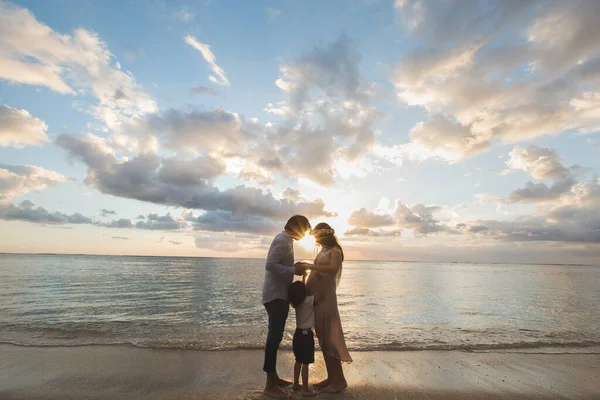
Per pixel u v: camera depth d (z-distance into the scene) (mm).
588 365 5109
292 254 3857
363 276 38125
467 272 58938
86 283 20516
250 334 7109
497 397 3791
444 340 6961
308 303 3779
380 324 8828
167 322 8688
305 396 3592
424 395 3777
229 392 3707
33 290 16094
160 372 4359
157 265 56594
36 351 5281
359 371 4578
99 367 4516
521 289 22656
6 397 3486
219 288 19031
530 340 7055
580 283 31688
